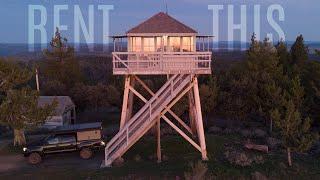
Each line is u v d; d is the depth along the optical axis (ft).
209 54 91.50
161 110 91.56
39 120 110.42
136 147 103.96
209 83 149.18
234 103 140.77
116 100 180.24
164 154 97.19
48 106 113.39
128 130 91.50
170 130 121.80
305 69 168.45
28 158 100.22
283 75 159.84
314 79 145.48
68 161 98.07
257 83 140.56
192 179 74.69
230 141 113.19
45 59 231.09
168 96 92.38
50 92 187.62
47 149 98.17
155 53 91.56
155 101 94.79
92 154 101.14
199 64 92.53
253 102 139.85
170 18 99.91
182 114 143.95
